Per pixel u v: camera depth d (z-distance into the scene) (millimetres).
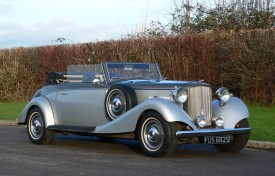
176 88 8719
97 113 9734
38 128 10688
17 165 8117
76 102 10117
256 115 14391
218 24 21562
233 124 8984
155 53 18875
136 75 10289
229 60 16984
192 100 8766
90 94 9875
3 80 24172
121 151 9602
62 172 7504
